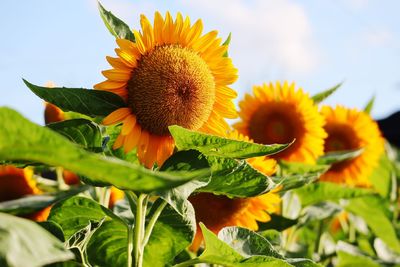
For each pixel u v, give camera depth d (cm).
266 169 111
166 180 66
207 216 115
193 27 96
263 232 120
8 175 117
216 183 88
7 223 62
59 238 76
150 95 91
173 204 77
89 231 89
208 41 96
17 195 116
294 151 143
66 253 64
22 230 63
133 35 94
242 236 94
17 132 63
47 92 84
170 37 95
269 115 145
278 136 144
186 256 110
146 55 93
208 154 85
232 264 87
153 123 92
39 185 124
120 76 90
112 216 92
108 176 68
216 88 97
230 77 97
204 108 95
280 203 137
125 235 95
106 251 96
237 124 147
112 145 93
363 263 142
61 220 97
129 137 90
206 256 88
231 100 98
